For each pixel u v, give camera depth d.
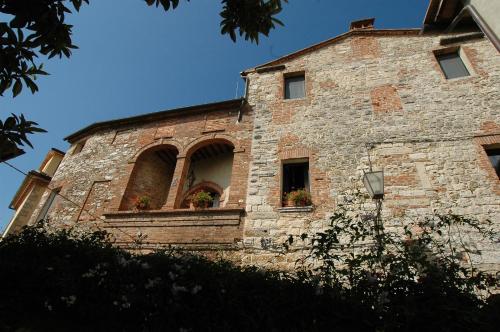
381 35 12.63
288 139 10.53
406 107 10.15
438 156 8.84
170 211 9.87
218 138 11.45
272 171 9.91
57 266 4.78
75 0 3.44
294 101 11.55
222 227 9.09
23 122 3.38
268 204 9.21
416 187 8.42
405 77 10.97
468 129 9.12
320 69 12.32
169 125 12.79
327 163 9.58
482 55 10.72
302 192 9.09
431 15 6.59
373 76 11.35
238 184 9.92
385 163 9.09
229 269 4.84
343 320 4.04
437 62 11.19
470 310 3.69
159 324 4.27
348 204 8.56
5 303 4.58
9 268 4.79
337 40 13.07
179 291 4.38
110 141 13.37
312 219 8.59
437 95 10.16
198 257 5.31
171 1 3.62
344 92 11.22
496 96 9.53
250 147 10.75
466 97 9.84
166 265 4.75
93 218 10.88
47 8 3.27
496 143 8.62
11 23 3.19
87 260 4.93
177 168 11.20
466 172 8.36
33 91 3.46
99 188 11.84
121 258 4.78
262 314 4.17
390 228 7.88
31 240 5.40
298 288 4.38
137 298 4.34
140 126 13.36
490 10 4.42
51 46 3.43
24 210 13.91
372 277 4.14
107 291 4.56
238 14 4.12
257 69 13.22
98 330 4.46
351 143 9.80
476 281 4.12
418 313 3.70
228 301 4.30
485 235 6.59
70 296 4.46
